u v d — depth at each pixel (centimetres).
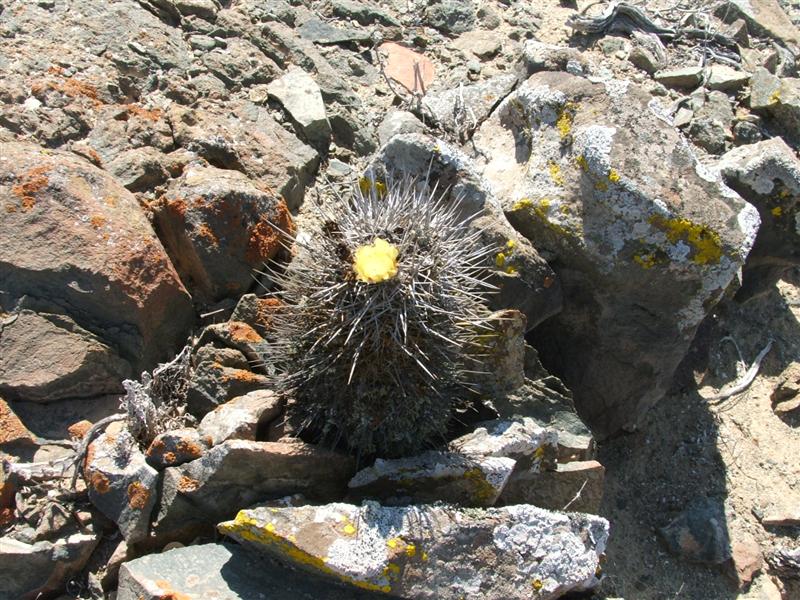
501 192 93
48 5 101
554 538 73
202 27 108
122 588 66
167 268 80
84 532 71
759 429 102
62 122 90
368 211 69
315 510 67
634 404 96
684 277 86
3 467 71
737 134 118
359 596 68
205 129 95
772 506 97
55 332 75
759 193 100
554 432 82
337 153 104
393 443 73
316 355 69
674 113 119
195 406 78
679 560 94
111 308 77
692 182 86
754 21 136
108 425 74
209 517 72
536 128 92
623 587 90
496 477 73
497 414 84
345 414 71
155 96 98
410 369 69
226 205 83
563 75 93
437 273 67
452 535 69
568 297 91
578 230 87
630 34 128
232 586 67
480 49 120
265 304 82
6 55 93
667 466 99
